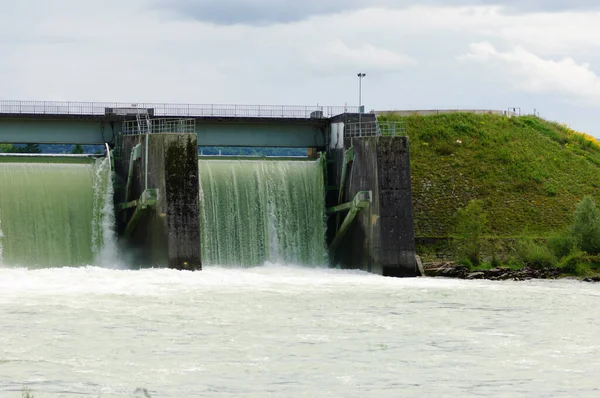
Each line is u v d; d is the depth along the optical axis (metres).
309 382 44.50
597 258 95.81
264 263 95.50
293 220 97.31
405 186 90.81
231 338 53.78
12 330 54.66
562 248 97.94
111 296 67.62
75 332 54.41
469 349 52.28
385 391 43.16
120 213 93.38
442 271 93.50
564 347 53.09
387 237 89.94
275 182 97.19
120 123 96.69
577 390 43.69
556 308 67.94
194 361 47.91
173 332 55.06
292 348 51.50
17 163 90.31
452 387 44.00
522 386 44.31
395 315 63.31
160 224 85.69
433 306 67.94
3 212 87.94
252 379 44.72
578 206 98.69
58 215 90.06
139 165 90.00
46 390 42.03
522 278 92.31
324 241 98.50
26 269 81.62
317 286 78.00
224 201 94.56
